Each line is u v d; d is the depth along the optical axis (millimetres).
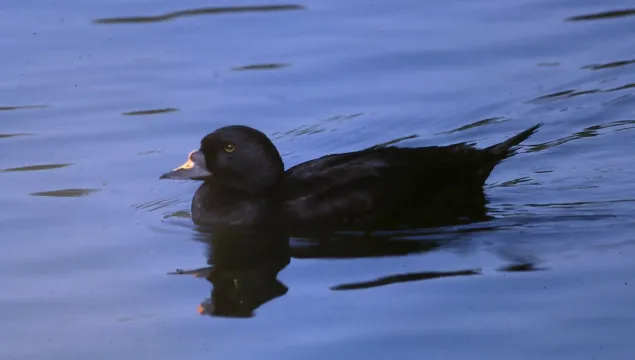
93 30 17828
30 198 13406
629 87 16047
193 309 10828
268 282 11289
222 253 12070
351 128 15156
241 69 16562
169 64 16734
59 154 14469
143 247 12273
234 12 18422
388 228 12586
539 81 16297
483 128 15336
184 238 12508
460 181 13305
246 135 12977
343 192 12852
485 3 18766
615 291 10672
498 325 10156
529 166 14344
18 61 16859
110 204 13336
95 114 15430
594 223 12508
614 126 15234
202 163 13055
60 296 11164
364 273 11391
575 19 18172
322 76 16391
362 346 9930
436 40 17406
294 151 14672
